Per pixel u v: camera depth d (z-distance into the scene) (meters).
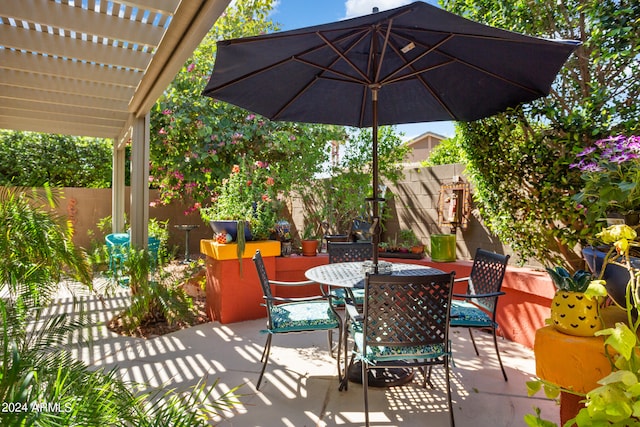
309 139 5.83
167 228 7.29
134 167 4.16
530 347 3.14
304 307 2.82
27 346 1.49
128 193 8.02
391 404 2.31
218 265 3.81
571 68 2.98
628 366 1.02
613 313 1.56
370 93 3.15
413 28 2.21
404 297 2.05
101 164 9.41
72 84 3.90
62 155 8.91
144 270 3.59
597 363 1.36
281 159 6.91
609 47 2.59
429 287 2.06
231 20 6.71
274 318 2.59
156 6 2.47
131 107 4.08
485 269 2.84
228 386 2.53
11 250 2.00
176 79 6.27
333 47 2.31
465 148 3.57
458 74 2.78
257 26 6.88
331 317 2.61
